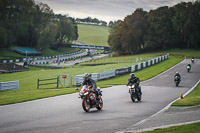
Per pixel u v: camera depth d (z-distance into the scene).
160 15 156.62
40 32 188.75
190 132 11.51
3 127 13.21
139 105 21.22
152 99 25.23
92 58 162.00
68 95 28.22
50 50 197.88
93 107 18.39
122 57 137.50
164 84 41.56
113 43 167.38
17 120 15.03
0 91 40.16
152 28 157.62
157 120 14.88
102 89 34.75
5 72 90.12
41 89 40.75
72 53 193.38
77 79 45.50
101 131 12.39
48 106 20.61
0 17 186.62
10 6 189.12
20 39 188.62
